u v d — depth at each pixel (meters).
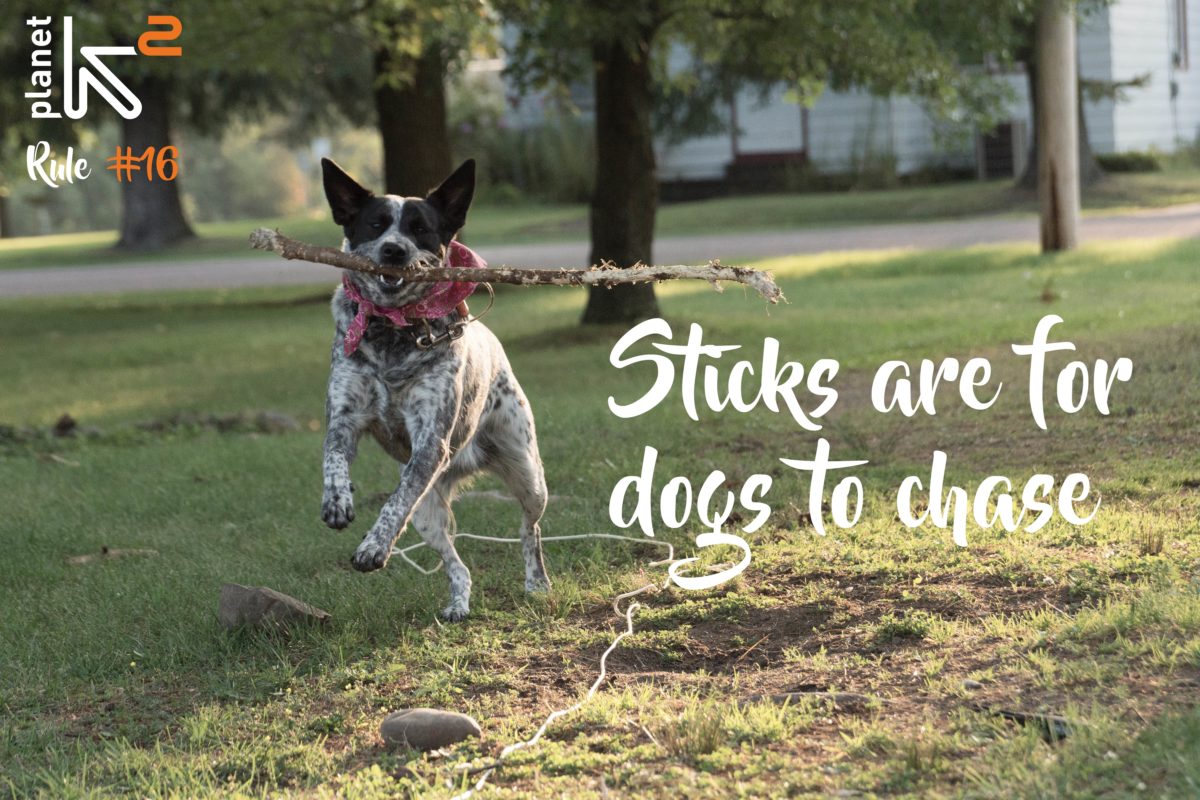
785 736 4.16
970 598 5.43
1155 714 3.96
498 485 8.78
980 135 40.31
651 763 4.06
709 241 31.22
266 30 17.88
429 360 5.51
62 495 9.26
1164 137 40.25
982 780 3.65
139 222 41.66
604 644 5.41
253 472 9.74
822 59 17.23
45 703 5.16
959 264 21.89
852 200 37.16
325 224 44.78
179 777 4.21
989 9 17.06
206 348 18.91
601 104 17.03
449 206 5.79
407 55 19.64
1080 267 19.52
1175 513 6.42
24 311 25.47
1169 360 10.58
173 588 6.48
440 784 4.03
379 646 5.55
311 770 4.27
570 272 5.21
